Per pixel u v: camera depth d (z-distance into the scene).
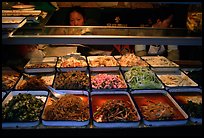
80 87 2.46
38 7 2.84
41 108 2.10
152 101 2.32
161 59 3.20
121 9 3.49
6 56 2.82
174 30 2.40
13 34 2.18
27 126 1.87
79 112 2.01
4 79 2.55
